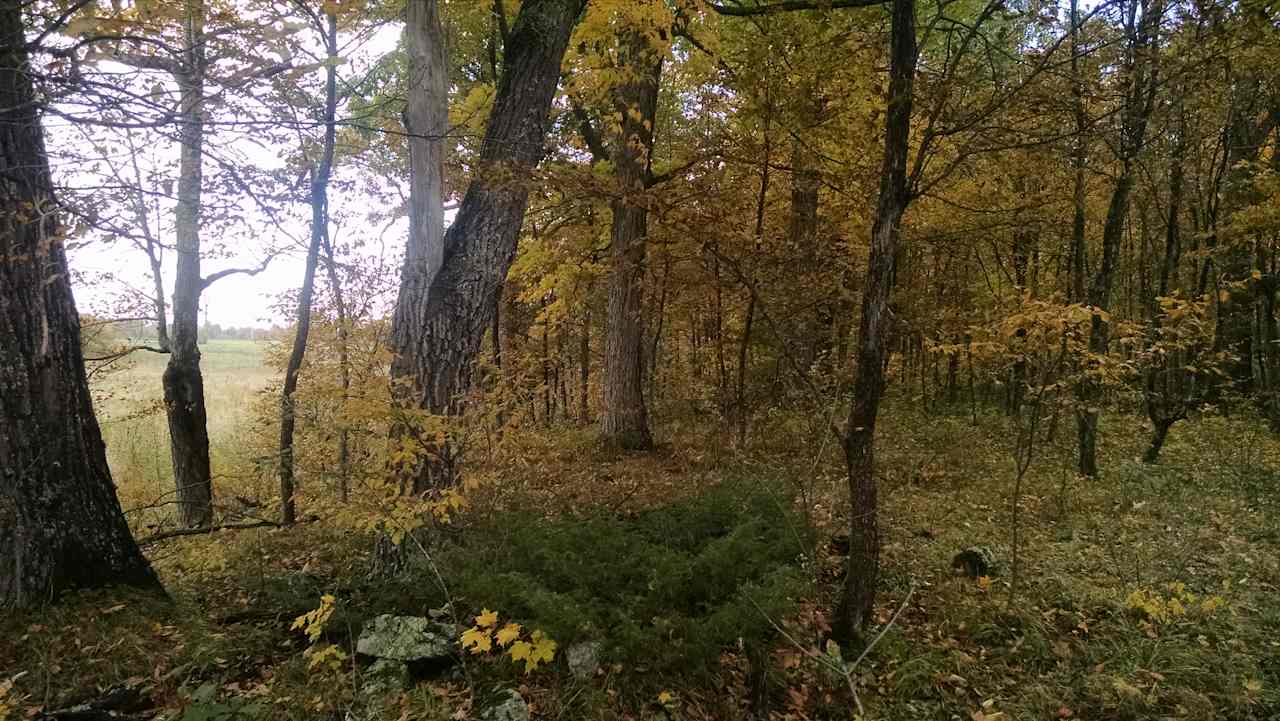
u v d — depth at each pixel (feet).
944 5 16.01
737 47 30.32
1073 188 34.32
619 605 14.29
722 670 13.76
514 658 11.76
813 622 15.62
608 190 19.72
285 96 11.05
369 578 17.58
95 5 9.48
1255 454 31.50
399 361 17.63
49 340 14.52
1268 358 42.52
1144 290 51.31
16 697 11.39
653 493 24.93
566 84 28.86
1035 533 22.52
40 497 14.35
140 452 42.27
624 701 12.55
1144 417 43.16
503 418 18.29
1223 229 38.65
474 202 18.35
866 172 24.70
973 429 40.04
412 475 16.69
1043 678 13.79
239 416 48.49
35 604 14.02
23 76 10.14
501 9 24.89
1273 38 21.84
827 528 21.34
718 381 35.06
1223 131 40.37
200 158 11.49
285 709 11.68
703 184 22.03
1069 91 15.29
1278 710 12.19
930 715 12.89
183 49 10.30
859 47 23.06
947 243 32.89
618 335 36.88
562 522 17.83
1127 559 19.52
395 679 12.52
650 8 24.02
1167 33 23.77
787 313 23.21
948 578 18.54
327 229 33.04
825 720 12.87
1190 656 13.75
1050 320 17.40
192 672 12.72
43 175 13.44
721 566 14.97
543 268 38.40
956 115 14.62
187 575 18.99
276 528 23.72
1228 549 19.89
